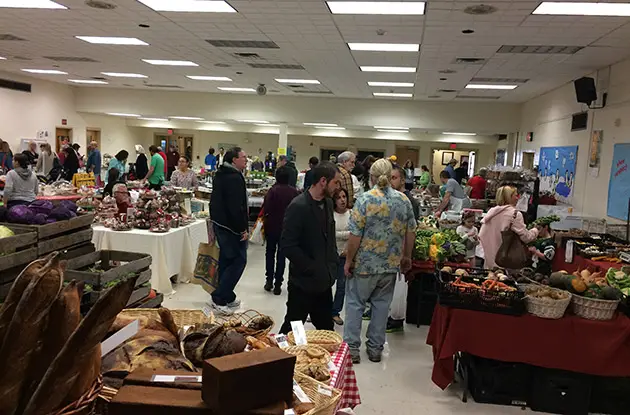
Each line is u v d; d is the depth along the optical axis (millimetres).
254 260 7543
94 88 15039
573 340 3221
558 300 3186
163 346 1466
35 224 2998
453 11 5262
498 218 4445
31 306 1006
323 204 3156
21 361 988
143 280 3295
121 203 5707
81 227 3361
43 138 13891
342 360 2207
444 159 19562
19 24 7082
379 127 14359
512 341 3268
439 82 10109
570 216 7102
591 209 7777
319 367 1919
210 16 6086
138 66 10336
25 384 1011
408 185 12117
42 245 2932
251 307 5113
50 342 1043
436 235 4910
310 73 9953
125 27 6902
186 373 1268
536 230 4438
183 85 13156
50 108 14125
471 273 3836
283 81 11312
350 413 2234
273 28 6488
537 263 5816
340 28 6289
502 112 13039
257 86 12109
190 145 19984
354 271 3867
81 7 6008
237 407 1087
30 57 9938
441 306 3359
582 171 8242
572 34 5918
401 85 10844
